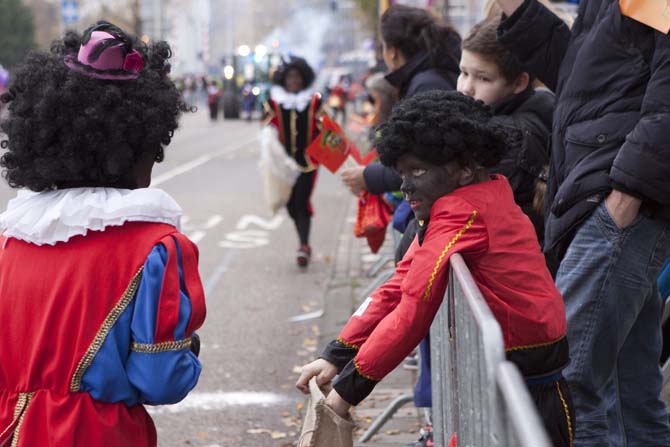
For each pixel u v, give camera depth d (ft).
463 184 10.10
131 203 8.87
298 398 19.98
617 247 11.19
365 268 32.76
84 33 9.18
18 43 226.79
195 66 325.01
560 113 12.07
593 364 11.43
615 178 10.95
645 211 11.17
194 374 8.88
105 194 9.03
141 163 9.30
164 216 9.04
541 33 13.74
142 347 8.66
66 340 8.72
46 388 8.78
